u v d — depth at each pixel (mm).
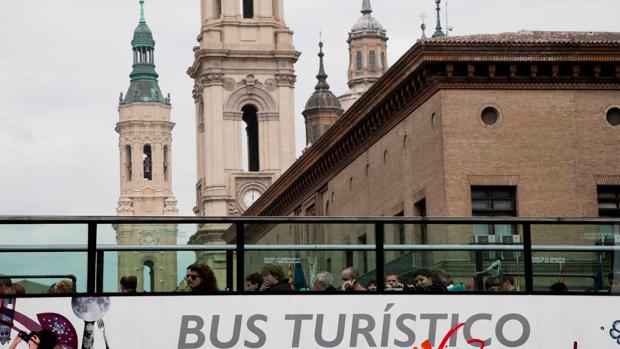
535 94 61781
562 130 61688
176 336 27438
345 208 82688
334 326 27922
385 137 72000
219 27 176125
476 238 28625
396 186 69875
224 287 27828
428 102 63375
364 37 191000
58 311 27250
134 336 27328
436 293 28297
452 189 60875
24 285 27297
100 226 27625
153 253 27703
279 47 176750
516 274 28656
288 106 177125
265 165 176125
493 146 61344
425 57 61000
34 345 27125
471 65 61219
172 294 27578
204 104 176375
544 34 65250
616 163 61938
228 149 174750
